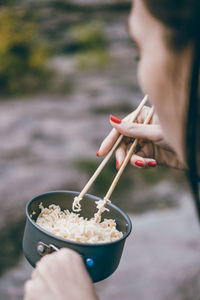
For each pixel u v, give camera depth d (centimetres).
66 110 746
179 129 62
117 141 132
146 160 139
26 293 74
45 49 1040
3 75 902
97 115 732
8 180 486
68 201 116
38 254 92
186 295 283
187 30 54
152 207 475
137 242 357
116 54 1070
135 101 813
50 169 530
